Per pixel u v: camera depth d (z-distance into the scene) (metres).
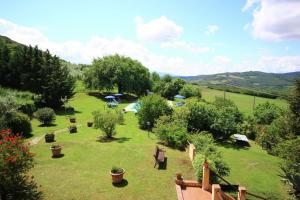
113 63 69.44
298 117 27.03
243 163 25.34
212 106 35.19
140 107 34.94
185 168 16.06
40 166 15.55
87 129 30.38
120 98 68.50
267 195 17.62
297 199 14.00
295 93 27.69
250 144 34.84
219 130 33.28
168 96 83.19
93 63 70.31
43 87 44.75
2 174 9.54
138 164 16.42
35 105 42.22
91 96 66.88
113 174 13.30
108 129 25.12
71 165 15.94
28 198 10.72
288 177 14.91
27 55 52.69
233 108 41.22
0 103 24.41
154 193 12.46
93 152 18.86
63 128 30.81
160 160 15.70
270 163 25.77
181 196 12.02
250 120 41.97
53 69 47.97
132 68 74.12
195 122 32.62
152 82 84.00
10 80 51.31
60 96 46.12
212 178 13.78
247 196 17.36
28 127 26.16
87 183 13.27
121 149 19.83
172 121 28.92
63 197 11.66
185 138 21.81
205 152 16.39
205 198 11.98
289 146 17.36
